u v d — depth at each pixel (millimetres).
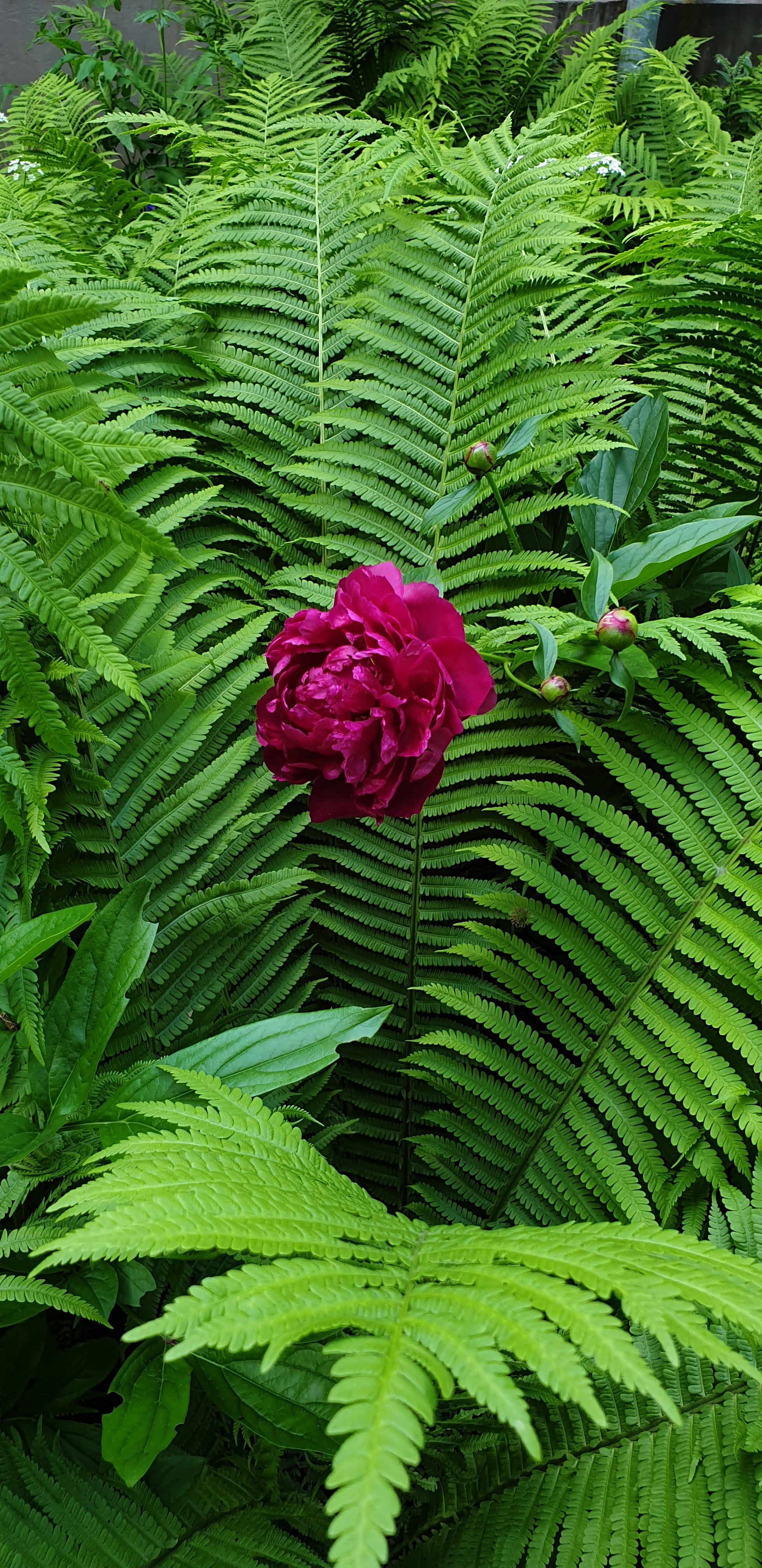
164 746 1005
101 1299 824
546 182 1141
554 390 1063
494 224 1116
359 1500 560
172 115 2402
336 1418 622
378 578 884
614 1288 688
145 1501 851
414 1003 1063
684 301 1176
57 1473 851
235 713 1046
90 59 2377
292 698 891
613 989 971
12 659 912
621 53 2715
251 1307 667
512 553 1052
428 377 1111
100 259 1308
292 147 1402
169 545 904
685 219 1325
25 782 910
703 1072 931
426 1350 670
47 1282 839
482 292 1104
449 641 875
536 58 2449
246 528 1149
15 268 920
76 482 896
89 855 996
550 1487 875
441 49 2531
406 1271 745
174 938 993
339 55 2621
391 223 1140
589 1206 971
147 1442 782
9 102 3279
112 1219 703
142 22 2771
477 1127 1012
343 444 1094
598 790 1096
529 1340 657
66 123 2229
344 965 1087
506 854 981
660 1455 859
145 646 1009
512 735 1032
